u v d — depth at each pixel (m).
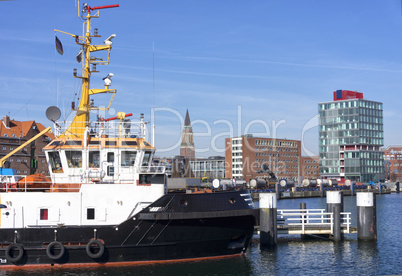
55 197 26.52
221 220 27.72
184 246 27.36
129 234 26.31
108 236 26.20
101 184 26.70
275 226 33.88
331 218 37.38
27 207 26.42
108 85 30.52
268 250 33.69
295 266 29.56
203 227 27.42
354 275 27.69
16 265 26.09
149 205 26.42
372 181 196.75
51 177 28.58
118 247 26.31
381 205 96.56
